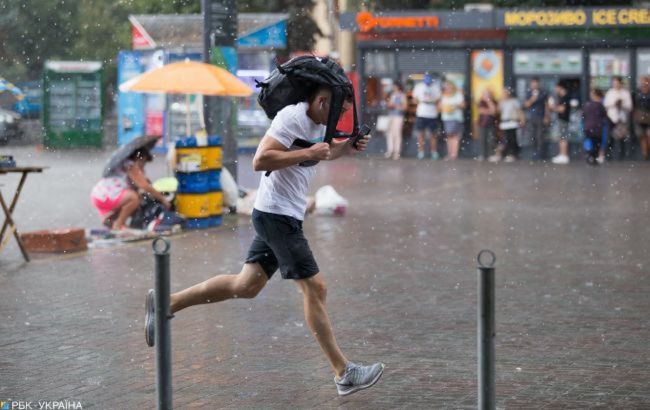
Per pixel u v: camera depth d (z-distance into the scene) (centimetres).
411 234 3253
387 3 7606
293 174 1479
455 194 4484
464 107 6556
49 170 5538
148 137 3162
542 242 3064
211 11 3884
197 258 2778
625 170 5697
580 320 2003
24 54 8775
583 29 6325
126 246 2981
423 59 6631
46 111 7262
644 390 1516
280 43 6631
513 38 6450
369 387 1489
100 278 2467
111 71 9031
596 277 2475
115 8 8694
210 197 3403
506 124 6406
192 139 3331
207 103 3844
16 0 8738
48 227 3422
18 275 2500
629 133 6278
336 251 2908
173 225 3250
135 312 2083
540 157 6438
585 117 6034
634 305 2144
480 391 1134
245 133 6900
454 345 1806
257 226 1495
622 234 3219
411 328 1941
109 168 3156
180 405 1448
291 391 1522
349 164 6219
